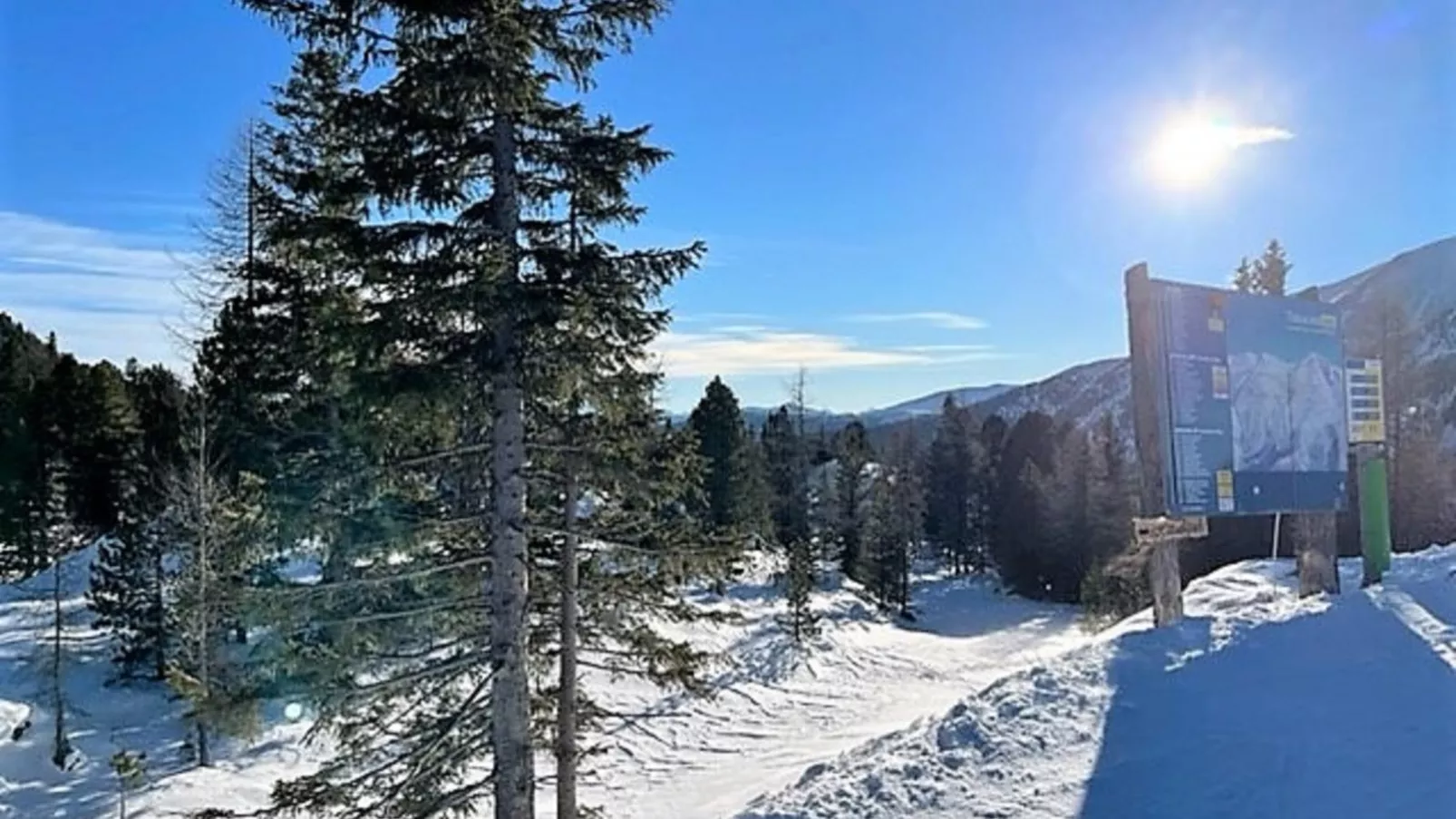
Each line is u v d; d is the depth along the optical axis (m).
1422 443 33.22
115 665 20.83
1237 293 11.12
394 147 7.24
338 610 8.24
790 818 6.81
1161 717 7.36
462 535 8.59
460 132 7.32
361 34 7.27
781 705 22.62
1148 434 10.41
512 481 7.75
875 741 9.37
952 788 6.80
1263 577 18.09
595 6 7.62
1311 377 11.82
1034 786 6.65
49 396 30.12
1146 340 10.47
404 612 7.94
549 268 7.53
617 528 9.12
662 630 27.27
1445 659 7.71
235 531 10.71
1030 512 50.34
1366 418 12.55
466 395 7.34
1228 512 10.66
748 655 26.59
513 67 6.96
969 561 56.50
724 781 16.23
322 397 13.91
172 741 17.50
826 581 40.69
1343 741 6.58
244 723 8.70
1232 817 5.89
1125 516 46.59
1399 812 5.63
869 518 45.41
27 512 29.41
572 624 8.89
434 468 8.27
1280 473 11.32
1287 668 7.98
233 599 8.14
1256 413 11.12
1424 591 9.70
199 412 18.58
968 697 8.90
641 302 7.74
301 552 9.48
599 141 7.70
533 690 10.28
